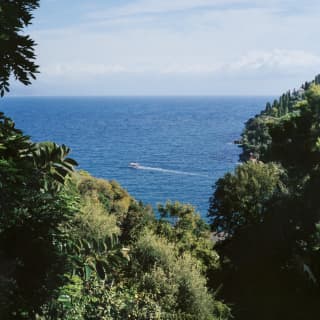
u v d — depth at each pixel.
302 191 30.83
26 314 5.29
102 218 17.64
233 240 34.97
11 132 5.55
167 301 16.20
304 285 26.97
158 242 18.30
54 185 6.22
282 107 126.38
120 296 13.54
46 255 5.34
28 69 6.14
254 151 110.44
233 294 28.00
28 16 6.06
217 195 36.88
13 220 5.20
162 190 89.88
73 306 7.99
